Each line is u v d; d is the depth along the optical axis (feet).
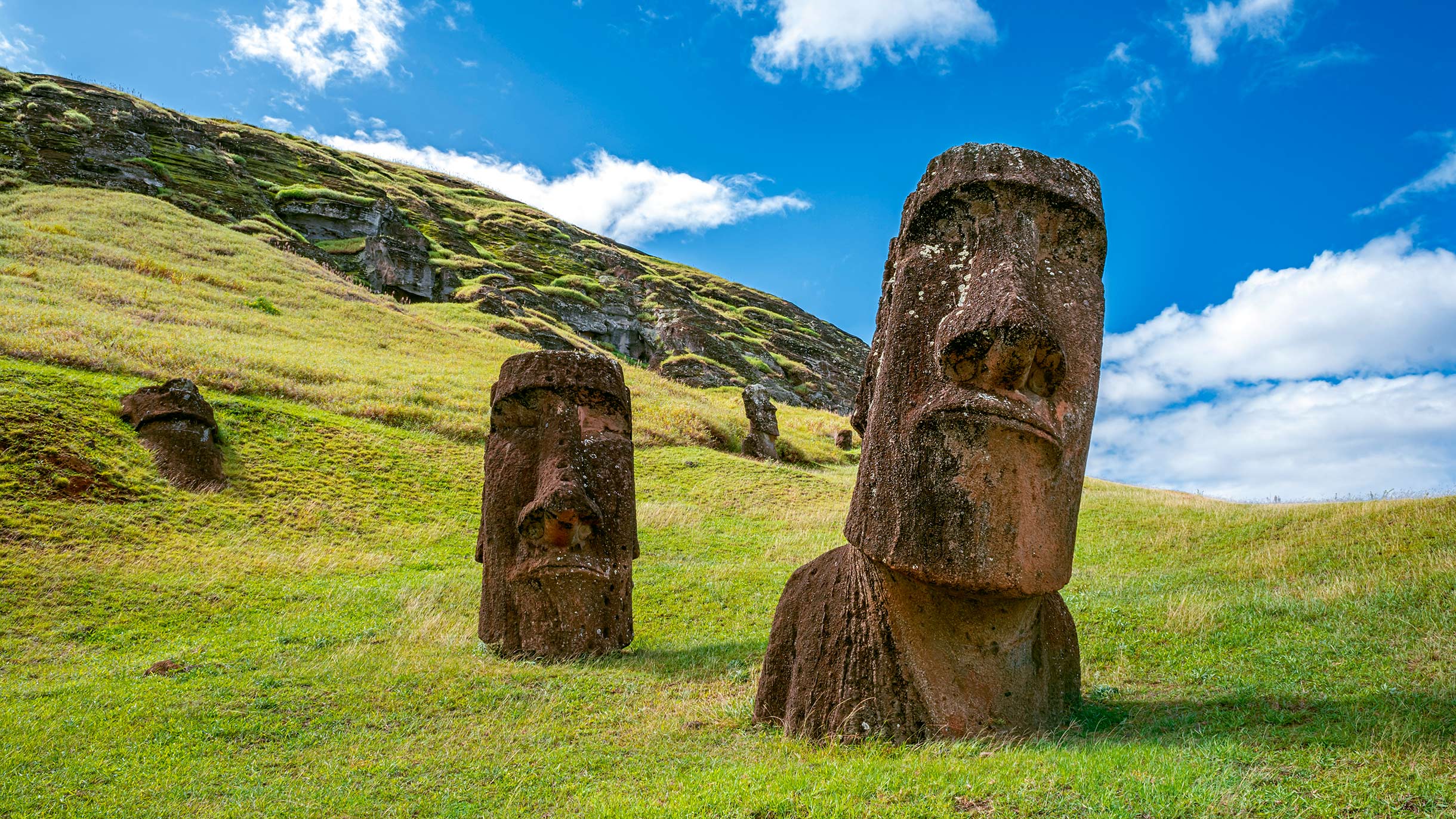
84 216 148.36
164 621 43.52
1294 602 34.27
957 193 23.29
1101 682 28.19
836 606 24.35
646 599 48.08
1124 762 17.92
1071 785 16.88
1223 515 63.00
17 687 32.37
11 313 88.17
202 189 196.75
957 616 22.13
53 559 48.88
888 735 22.22
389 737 25.84
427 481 77.56
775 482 94.63
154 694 30.14
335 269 191.11
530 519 36.04
